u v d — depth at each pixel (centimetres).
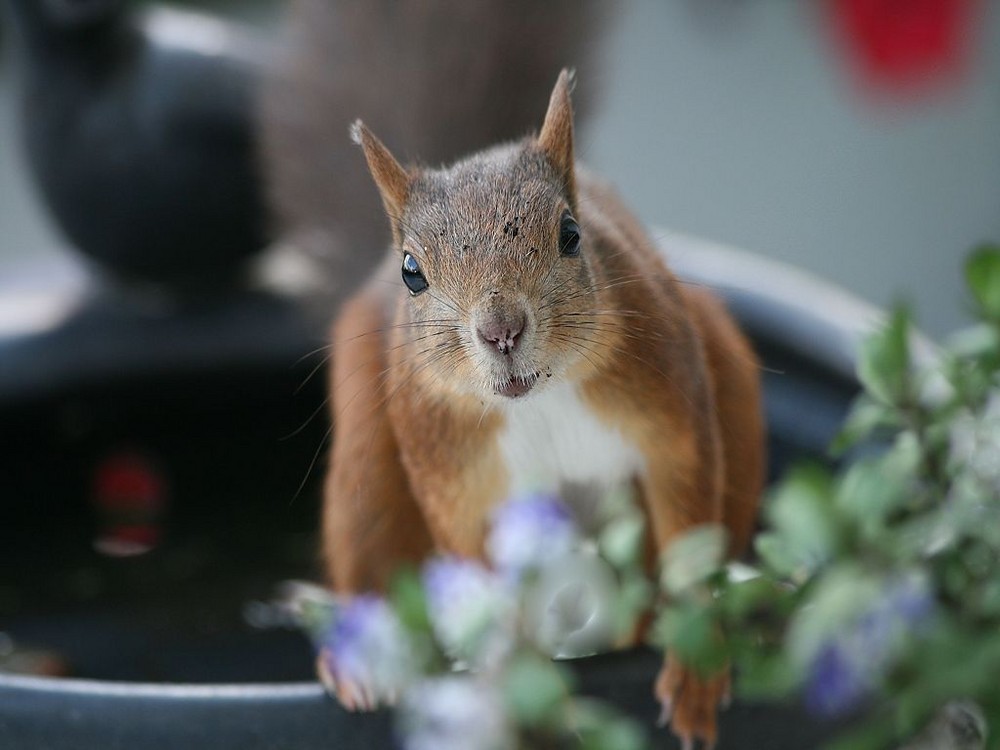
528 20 170
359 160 170
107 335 173
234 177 172
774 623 153
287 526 171
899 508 153
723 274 170
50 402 172
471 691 152
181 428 173
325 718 155
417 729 153
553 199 158
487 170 158
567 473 160
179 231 172
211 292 174
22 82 172
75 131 172
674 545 154
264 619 167
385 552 163
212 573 170
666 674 156
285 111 171
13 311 174
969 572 152
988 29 256
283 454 173
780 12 300
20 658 166
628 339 159
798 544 152
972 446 154
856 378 168
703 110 271
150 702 155
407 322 159
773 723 156
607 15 171
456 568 153
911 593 151
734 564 158
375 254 170
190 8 279
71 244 173
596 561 153
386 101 170
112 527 172
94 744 155
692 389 159
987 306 153
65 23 171
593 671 156
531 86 170
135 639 167
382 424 162
